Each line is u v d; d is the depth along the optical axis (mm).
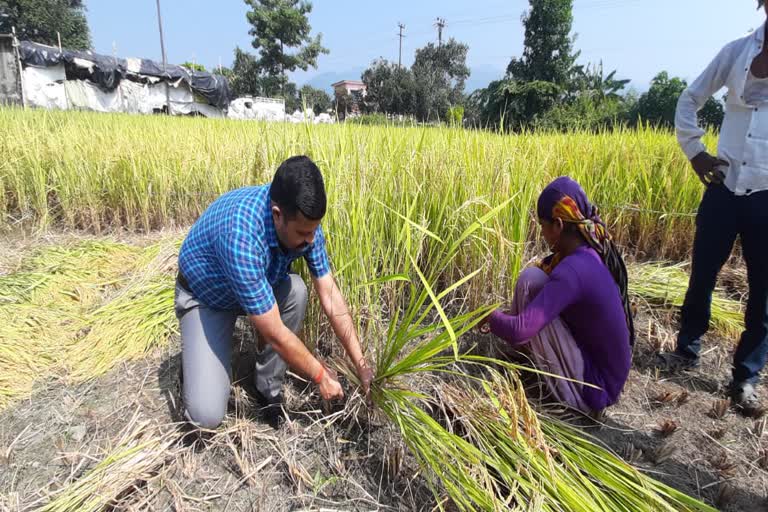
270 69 35250
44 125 6008
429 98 29781
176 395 2410
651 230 4207
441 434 1767
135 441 2045
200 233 1927
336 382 2012
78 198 5094
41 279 3615
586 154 4613
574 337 2195
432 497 1843
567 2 24203
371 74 31391
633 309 3266
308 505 1810
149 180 5242
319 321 2531
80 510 1688
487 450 1834
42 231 4941
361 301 2412
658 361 2812
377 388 2090
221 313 2105
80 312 3262
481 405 1982
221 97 22328
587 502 1570
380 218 2633
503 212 2729
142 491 1826
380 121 4660
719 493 1859
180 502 1773
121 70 18750
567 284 1982
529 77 25984
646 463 2045
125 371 2631
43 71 16484
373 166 2820
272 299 1827
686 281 3576
